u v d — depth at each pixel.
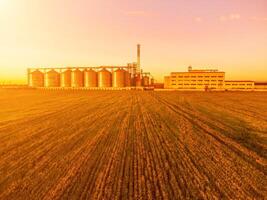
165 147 12.33
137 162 9.96
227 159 10.45
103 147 12.27
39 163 9.81
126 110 28.34
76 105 34.66
